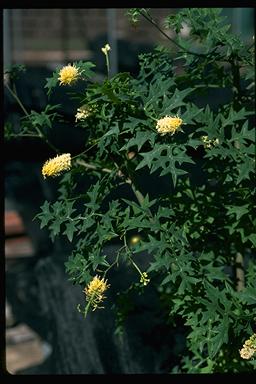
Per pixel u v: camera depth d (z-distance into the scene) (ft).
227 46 9.78
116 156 9.95
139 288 10.69
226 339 8.40
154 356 13.07
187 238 9.74
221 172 9.83
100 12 35.06
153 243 8.58
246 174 8.74
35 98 16.39
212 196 9.92
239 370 9.89
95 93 8.68
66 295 15.28
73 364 14.61
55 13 34.68
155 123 8.54
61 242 17.40
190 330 11.12
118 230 8.89
